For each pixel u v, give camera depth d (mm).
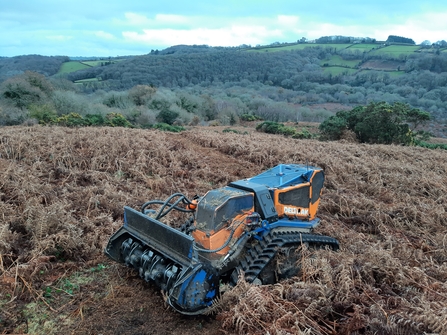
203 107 43438
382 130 19844
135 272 4957
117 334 3855
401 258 5254
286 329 3500
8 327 3896
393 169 11211
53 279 4824
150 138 13867
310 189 5383
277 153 12812
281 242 4344
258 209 4539
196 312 3828
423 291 4316
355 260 4758
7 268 4770
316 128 33344
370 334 3494
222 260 4125
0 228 5301
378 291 4285
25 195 6844
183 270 3719
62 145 10820
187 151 12281
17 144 10375
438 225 7113
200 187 9125
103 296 4520
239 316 3617
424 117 21344
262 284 4285
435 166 12211
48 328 3922
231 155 13227
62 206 6258
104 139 11898
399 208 7941
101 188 7883
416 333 3418
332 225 7012
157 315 4156
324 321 3824
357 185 9695
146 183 8969
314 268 4461
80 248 5523
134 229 4539
